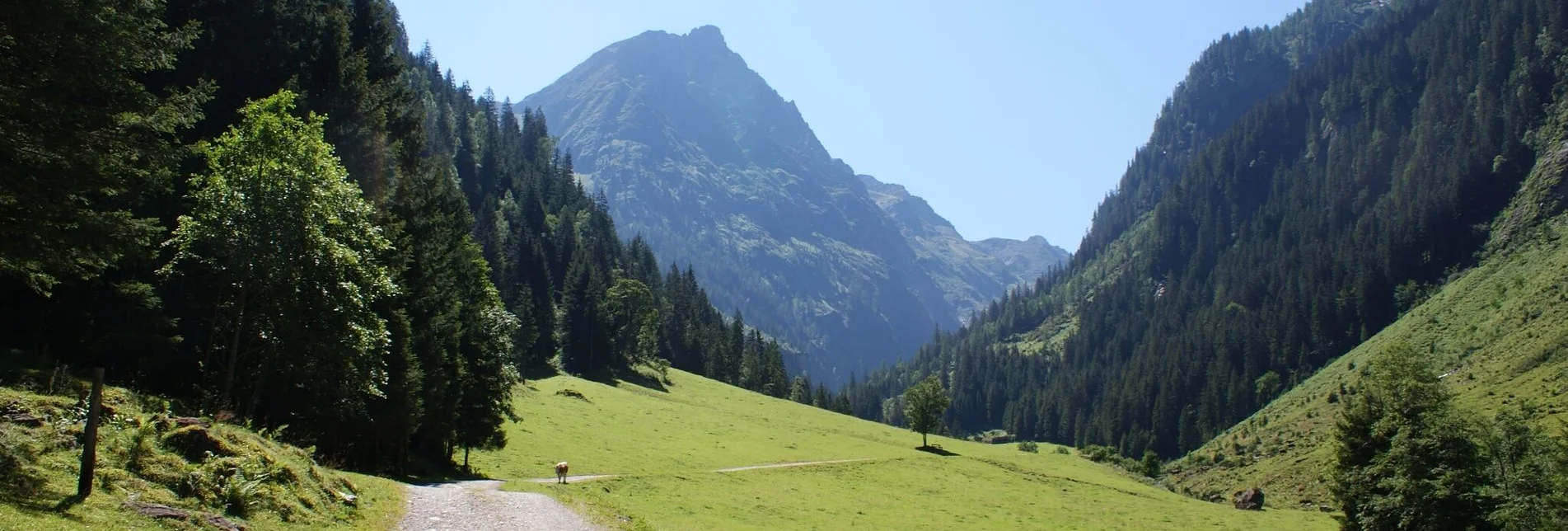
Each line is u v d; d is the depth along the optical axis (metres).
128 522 17.05
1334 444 68.19
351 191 38.78
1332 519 90.06
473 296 61.41
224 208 34.91
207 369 38.09
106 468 19.75
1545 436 57.72
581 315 137.25
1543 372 115.44
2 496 16.05
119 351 33.72
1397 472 58.97
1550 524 50.19
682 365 187.12
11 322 32.28
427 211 59.41
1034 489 91.06
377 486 31.14
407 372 43.84
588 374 131.50
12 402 21.42
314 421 40.53
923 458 99.00
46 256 22.02
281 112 36.88
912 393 121.31
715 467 73.62
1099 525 73.31
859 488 74.19
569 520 30.27
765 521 50.47
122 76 22.45
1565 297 137.75
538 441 67.62
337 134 59.81
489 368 56.44
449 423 50.06
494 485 40.16
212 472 21.17
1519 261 186.00
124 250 23.41
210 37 51.06
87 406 22.66
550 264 174.12
